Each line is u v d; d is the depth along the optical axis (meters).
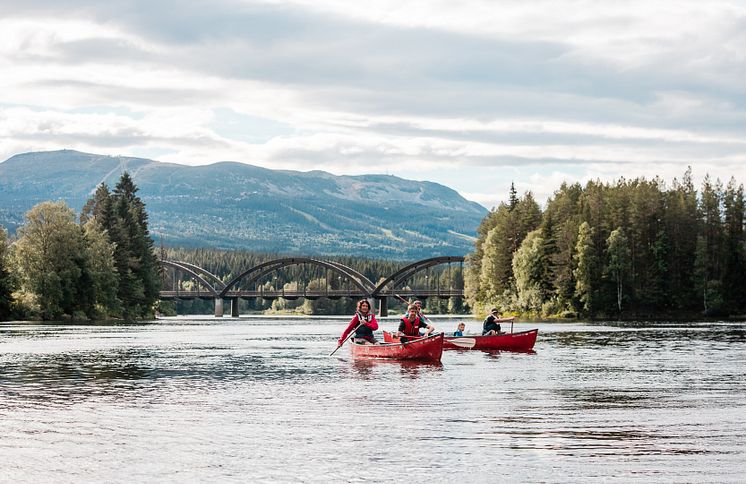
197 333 84.44
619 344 55.53
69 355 45.94
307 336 76.88
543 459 16.52
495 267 151.25
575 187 166.12
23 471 15.69
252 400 25.05
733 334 72.12
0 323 110.19
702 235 140.00
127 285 143.25
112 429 19.94
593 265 131.50
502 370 35.22
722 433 19.31
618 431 19.53
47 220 120.19
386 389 27.95
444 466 15.95
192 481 14.95
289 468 15.84
